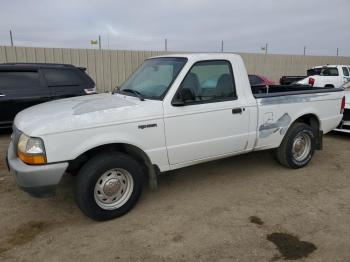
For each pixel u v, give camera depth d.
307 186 4.62
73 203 4.13
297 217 3.72
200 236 3.34
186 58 4.08
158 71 4.32
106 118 3.50
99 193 3.59
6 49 13.15
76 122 3.36
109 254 3.06
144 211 3.89
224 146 4.37
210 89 4.19
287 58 20.95
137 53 16.02
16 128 3.62
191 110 3.97
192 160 4.19
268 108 4.67
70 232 3.45
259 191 4.45
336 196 4.29
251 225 3.54
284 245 3.17
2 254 3.06
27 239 3.32
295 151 5.22
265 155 6.01
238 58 4.45
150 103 3.79
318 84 16.23
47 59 14.00
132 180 3.75
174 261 2.95
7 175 5.02
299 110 5.05
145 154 3.78
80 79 8.10
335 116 5.61
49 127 3.25
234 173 5.13
